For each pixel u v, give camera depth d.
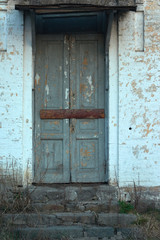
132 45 6.09
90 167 6.37
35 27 6.07
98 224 5.48
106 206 5.75
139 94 6.10
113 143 6.13
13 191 5.92
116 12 6.04
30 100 6.11
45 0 5.36
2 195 5.83
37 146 6.34
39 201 5.86
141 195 6.09
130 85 6.09
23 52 6.08
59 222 5.50
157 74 6.11
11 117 6.05
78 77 6.38
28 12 6.04
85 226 5.41
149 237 5.19
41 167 6.34
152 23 6.10
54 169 6.36
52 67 6.38
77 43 6.38
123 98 6.09
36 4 5.36
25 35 6.11
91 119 6.37
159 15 6.10
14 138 6.06
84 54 6.38
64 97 6.36
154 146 6.11
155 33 6.11
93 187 6.00
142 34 6.12
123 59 6.08
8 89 6.05
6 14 6.07
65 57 6.36
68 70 6.37
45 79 6.37
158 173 6.12
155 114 6.11
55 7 5.45
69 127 6.36
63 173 6.34
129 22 6.09
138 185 6.10
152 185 6.11
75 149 6.36
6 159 6.05
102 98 6.36
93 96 6.37
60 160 6.36
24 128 6.10
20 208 5.73
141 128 6.10
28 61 6.11
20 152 6.05
